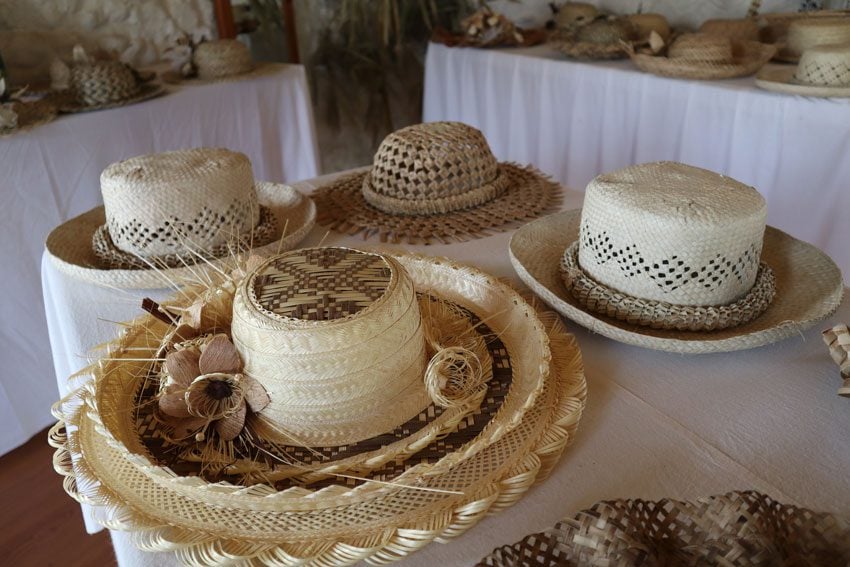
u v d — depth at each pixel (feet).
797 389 1.79
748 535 1.16
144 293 2.46
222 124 5.51
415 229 2.89
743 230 1.92
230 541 1.26
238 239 2.61
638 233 1.96
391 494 1.36
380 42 7.80
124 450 1.37
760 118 4.33
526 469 1.39
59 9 5.95
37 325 4.23
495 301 2.08
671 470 1.52
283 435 1.60
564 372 1.71
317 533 1.28
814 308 2.00
